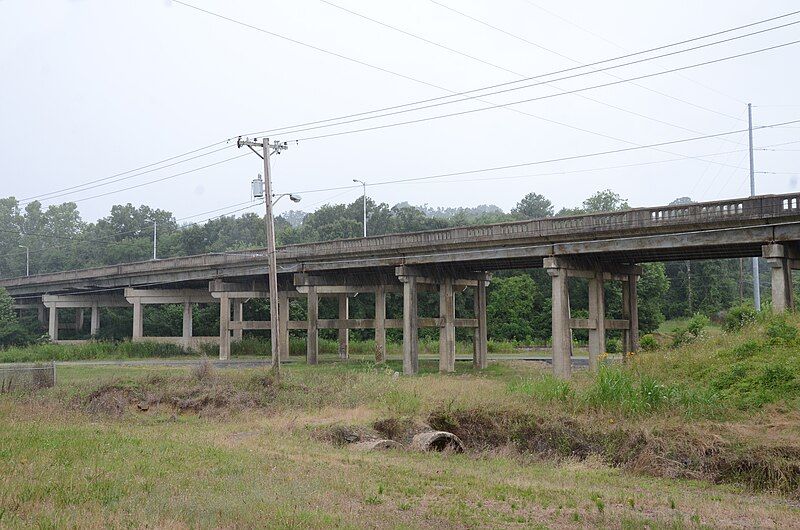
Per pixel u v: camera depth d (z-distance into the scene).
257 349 75.50
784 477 18.67
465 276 54.78
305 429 25.31
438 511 14.48
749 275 101.44
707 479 19.44
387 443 23.28
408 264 50.53
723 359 29.12
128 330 94.75
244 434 25.11
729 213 33.81
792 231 32.16
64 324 107.94
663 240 36.38
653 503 16.19
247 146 41.78
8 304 88.88
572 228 39.50
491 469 19.80
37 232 162.88
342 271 58.41
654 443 21.28
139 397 33.91
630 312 46.62
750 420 23.20
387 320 57.19
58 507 13.62
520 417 25.02
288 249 59.12
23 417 28.27
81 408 31.78
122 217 148.50
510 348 78.06
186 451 20.41
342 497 15.38
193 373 38.47
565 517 14.50
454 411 25.97
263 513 13.43
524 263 48.31
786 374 25.36
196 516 13.17
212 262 66.25
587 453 22.31
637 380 28.89
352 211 118.94
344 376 38.78
